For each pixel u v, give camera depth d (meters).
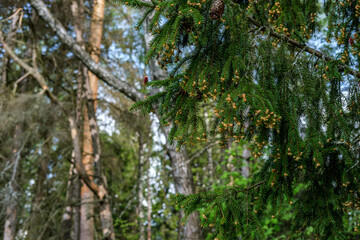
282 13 2.95
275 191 2.83
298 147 2.46
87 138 12.40
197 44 2.56
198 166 14.84
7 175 11.99
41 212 11.77
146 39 6.18
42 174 13.66
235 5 2.65
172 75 2.71
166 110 2.75
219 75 2.60
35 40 12.20
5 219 12.40
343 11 3.34
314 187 3.03
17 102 11.41
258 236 2.58
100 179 10.73
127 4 2.54
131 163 16.22
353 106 2.77
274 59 2.70
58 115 12.77
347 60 3.24
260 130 2.51
